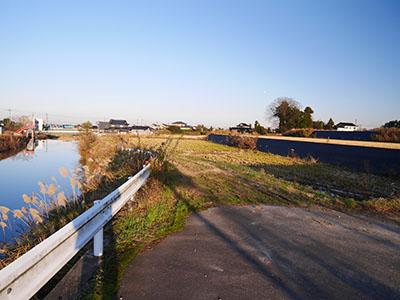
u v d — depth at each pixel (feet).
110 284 9.17
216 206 20.35
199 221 16.63
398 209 21.12
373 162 43.70
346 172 43.27
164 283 9.35
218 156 63.93
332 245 13.47
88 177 26.55
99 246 11.21
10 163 56.90
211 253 12.00
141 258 11.29
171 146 87.45
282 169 45.06
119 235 13.50
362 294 9.14
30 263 6.44
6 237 15.94
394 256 12.44
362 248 13.24
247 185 28.91
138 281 9.44
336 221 17.65
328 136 113.80
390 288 9.60
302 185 31.65
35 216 14.58
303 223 16.94
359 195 27.68
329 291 9.25
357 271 10.80
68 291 8.70
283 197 23.94
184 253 11.90
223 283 9.47
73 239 8.81
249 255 11.93
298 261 11.50
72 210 17.83
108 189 24.26
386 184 33.68
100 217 11.46
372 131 91.40
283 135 145.69
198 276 9.91
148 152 40.73
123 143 63.77
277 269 10.70
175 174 33.55
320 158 57.47
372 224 17.30
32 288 6.49
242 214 18.45
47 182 35.88
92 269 10.18
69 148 97.86
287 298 8.73
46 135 174.09
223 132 150.41
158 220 16.33
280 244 13.35
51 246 7.39
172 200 21.12
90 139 82.07
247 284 9.46
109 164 38.11
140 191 22.85
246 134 106.52
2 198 28.17
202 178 32.78
